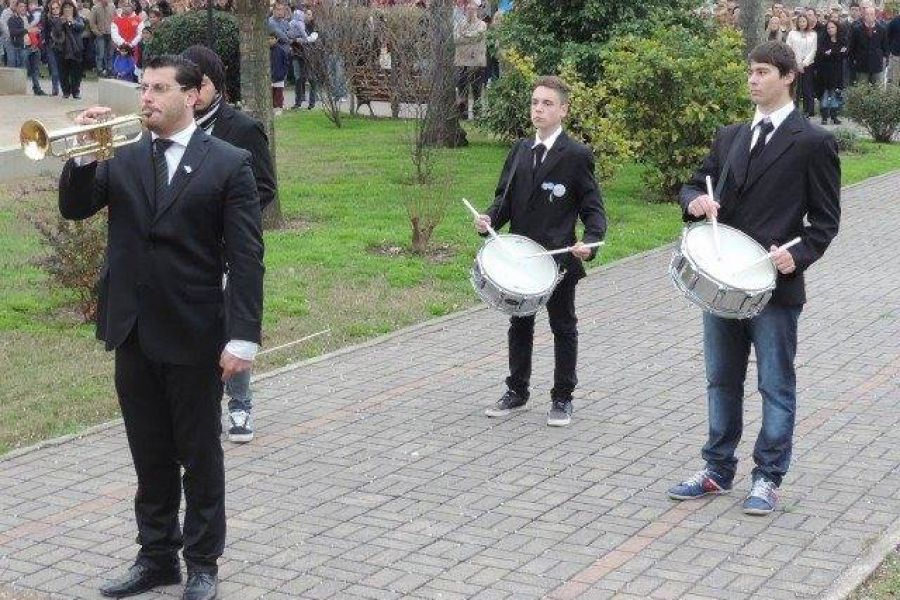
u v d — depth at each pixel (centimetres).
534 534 652
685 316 1129
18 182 1659
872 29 2730
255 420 841
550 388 913
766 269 644
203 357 558
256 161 757
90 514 682
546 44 2033
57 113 2398
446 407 870
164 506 584
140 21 2691
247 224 557
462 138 2136
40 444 789
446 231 1438
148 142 568
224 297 567
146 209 556
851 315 1131
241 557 623
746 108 1684
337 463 759
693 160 1686
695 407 870
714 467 702
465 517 675
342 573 606
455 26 2170
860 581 590
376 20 2345
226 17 2156
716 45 1711
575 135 1653
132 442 576
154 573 586
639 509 686
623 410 862
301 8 2691
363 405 875
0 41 3023
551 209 809
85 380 919
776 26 2744
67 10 2692
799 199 658
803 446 784
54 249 1121
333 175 1805
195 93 563
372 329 1069
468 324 1097
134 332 558
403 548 635
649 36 1972
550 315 821
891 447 784
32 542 645
